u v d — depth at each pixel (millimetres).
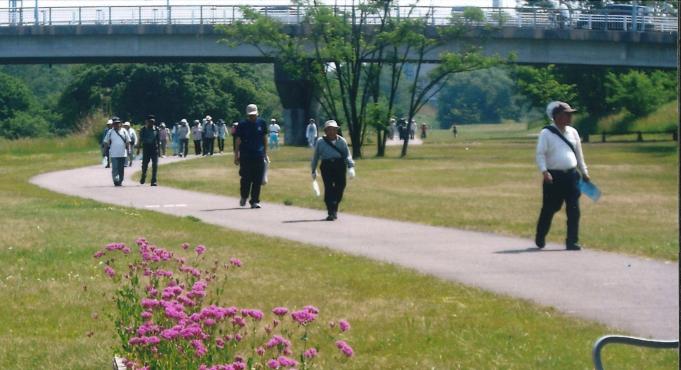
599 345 9109
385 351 16312
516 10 140625
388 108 112188
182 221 35906
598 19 143500
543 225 28453
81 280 22719
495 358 15664
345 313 19125
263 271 23953
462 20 112875
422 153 117375
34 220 36156
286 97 145125
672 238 30844
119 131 57281
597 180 65750
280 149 126688
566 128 28297
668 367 15102
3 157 101250
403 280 22641
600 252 27656
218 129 114500
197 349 12562
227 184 56875
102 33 139375
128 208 41812
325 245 29344
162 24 139125
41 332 17891
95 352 16125
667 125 168000
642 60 143250
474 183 62594
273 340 12555
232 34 113375
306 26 120562
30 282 22594
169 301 14133
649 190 56219
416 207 42188
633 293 21047
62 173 71062
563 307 19578
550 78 180000
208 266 24516
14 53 141375
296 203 44125
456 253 27594
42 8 140375
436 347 16469
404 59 113188
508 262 25750
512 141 165625
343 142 37062
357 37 111562
